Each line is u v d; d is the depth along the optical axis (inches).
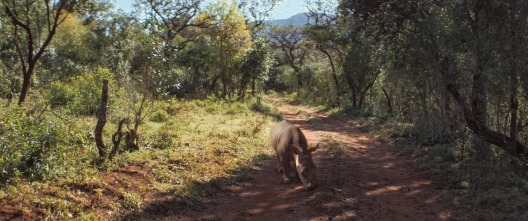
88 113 526.3
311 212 245.0
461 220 230.7
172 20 1226.6
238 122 630.5
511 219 220.1
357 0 458.6
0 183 222.7
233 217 235.3
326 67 1332.4
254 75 1199.6
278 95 2124.8
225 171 330.6
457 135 461.4
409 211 249.3
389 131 577.9
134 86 414.0
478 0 338.6
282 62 2418.8
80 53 1144.8
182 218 227.8
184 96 1105.4
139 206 233.8
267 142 488.4
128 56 870.4
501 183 289.6
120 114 526.9
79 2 502.6
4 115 296.2
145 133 429.4
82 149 321.4
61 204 211.5
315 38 1114.7
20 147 252.7
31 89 652.7
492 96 328.8
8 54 721.6
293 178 313.3
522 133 382.9
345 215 240.4
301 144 289.0
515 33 319.0
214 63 1261.1
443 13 406.6
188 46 1288.1
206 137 456.4
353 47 944.9
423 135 506.0
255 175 334.3
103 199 231.9
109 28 1168.8
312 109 1337.4
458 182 307.6
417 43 395.5
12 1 467.2
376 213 245.3
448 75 377.1
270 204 260.2
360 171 362.6
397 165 392.8
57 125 294.7
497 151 373.1
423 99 538.9
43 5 528.1
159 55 372.2
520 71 309.1
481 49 330.6
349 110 1040.8
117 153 316.8
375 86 1029.8
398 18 422.3
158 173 295.3
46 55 973.8
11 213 191.8
